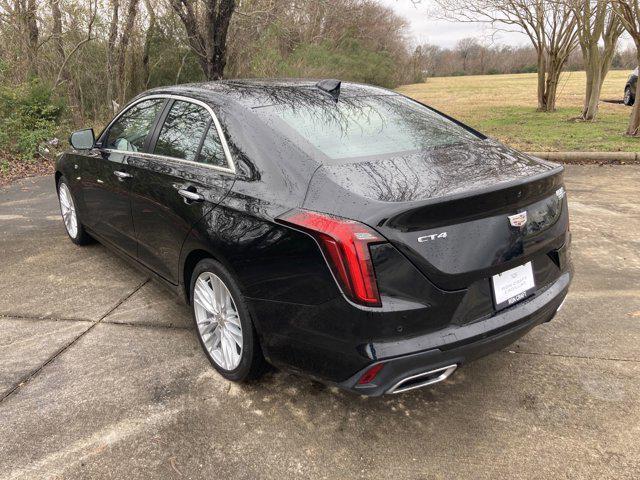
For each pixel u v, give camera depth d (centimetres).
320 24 2684
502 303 246
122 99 1443
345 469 238
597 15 1277
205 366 316
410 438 256
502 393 289
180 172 316
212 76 1226
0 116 1063
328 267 224
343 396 288
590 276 429
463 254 227
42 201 705
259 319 260
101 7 1318
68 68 1320
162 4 1579
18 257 492
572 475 232
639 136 1063
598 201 645
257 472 237
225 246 268
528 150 955
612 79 3353
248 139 280
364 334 220
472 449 249
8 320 373
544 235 263
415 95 2788
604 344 332
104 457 245
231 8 1173
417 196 222
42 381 302
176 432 261
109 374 308
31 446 252
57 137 1103
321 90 337
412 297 221
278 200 249
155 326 363
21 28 1260
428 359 225
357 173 245
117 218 400
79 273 453
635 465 237
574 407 276
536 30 1586
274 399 286
